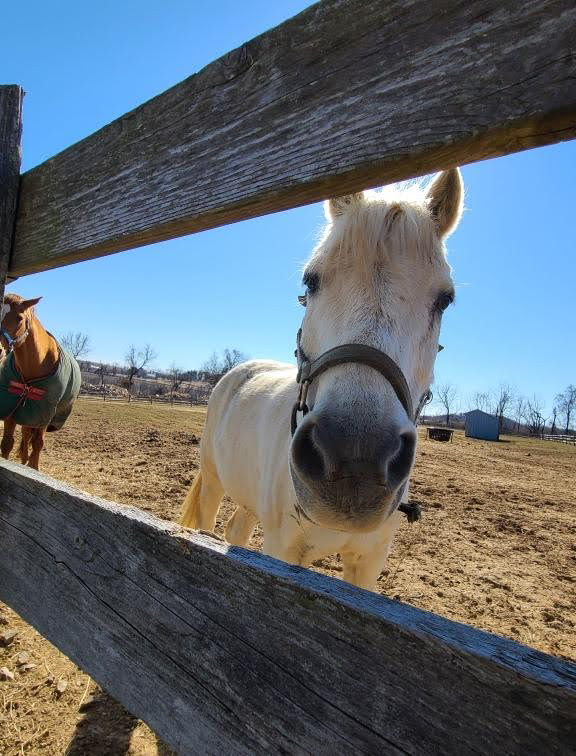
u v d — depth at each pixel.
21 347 4.45
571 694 0.44
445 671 0.53
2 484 1.35
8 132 1.54
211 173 0.95
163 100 1.08
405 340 1.34
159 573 0.87
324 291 1.44
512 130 0.61
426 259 1.40
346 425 1.13
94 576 1.00
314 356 1.51
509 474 12.04
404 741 0.55
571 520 6.86
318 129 0.78
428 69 0.67
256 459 2.57
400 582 4.03
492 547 5.25
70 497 1.09
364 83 0.74
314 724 0.63
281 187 0.83
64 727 2.09
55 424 5.48
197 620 0.80
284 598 0.68
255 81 0.89
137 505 5.46
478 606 3.68
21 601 1.21
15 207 1.56
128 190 1.15
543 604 3.82
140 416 18.50
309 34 0.81
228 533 3.19
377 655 0.58
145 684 0.86
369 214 1.39
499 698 0.49
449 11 0.66
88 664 0.98
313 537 1.95
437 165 0.71
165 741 0.81
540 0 0.59
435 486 8.74
